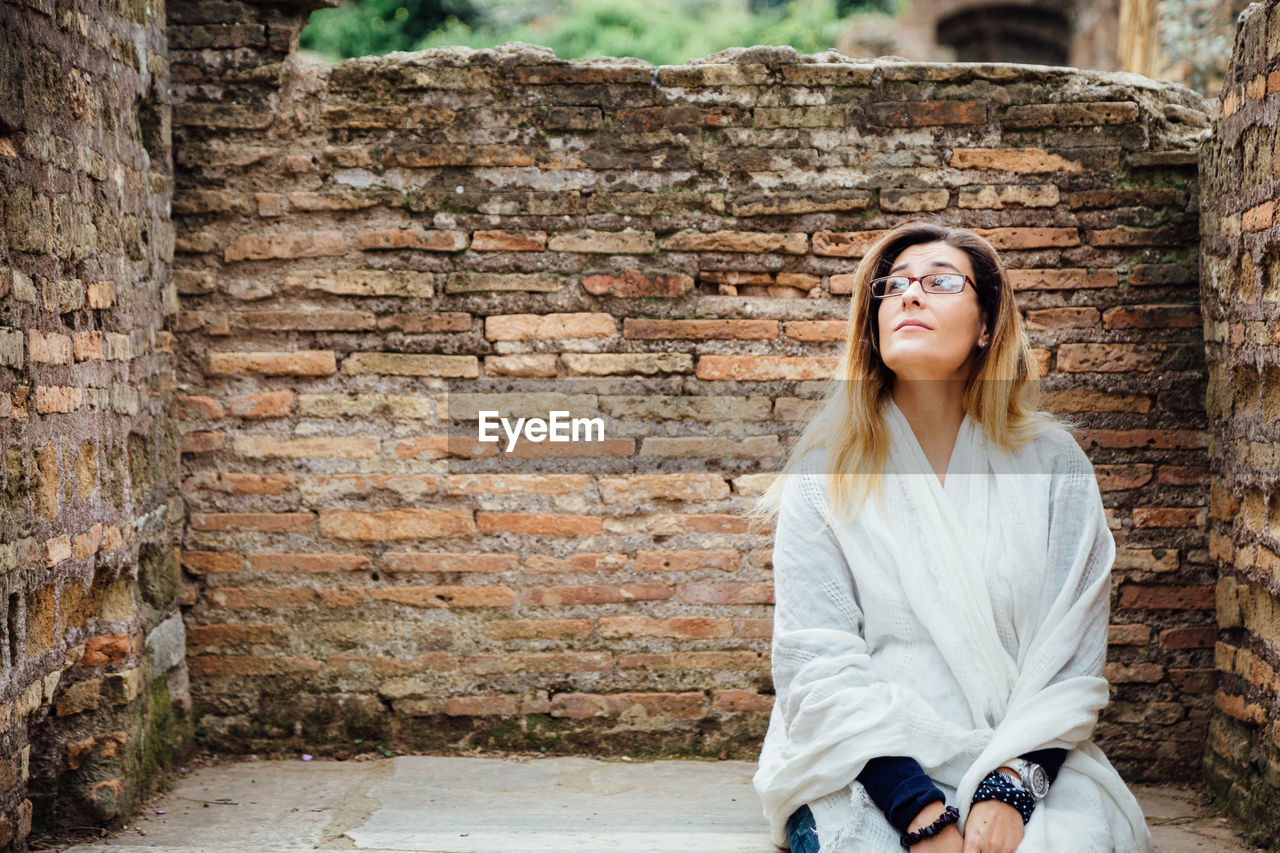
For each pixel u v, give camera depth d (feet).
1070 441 7.76
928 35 48.85
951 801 6.70
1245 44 10.22
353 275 11.76
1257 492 10.28
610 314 11.85
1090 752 7.14
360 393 11.81
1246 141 10.18
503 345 11.84
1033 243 11.66
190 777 11.07
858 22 46.80
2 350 7.92
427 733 11.84
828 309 11.81
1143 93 11.77
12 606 8.14
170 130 11.61
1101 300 11.64
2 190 7.98
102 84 9.77
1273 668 9.80
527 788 10.71
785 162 11.75
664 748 11.82
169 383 11.47
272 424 11.80
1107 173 11.64
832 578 7.41
